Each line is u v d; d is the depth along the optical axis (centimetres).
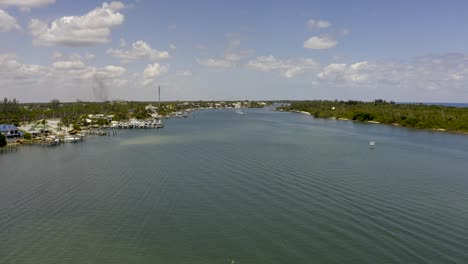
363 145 11775
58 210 5338
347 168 8019
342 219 4903
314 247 4112
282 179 7000
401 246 4112
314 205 5469
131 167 8288
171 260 3866
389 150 10706
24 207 5472
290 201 5659
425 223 4759
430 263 3741
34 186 6656
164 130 17700
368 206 5412
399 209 5281
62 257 3931
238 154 9906
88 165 8619
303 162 8706
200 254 3988
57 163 8962
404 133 15750
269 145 11744
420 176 7281
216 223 4812
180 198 5850
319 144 12000
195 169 7962
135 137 14700
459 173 7569
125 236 4438
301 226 4688
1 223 4847
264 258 3884
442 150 10775
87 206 5500
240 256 3938
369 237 4350
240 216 5050
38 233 4534
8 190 6388
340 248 4078
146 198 5875
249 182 6794
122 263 3803
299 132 16250
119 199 5834
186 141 13025
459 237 4341
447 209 5288
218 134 15462
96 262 3825
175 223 4825
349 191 6175
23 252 4044
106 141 13512
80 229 4650
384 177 7169
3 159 9656
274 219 4928
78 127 17125
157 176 7338
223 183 6731
